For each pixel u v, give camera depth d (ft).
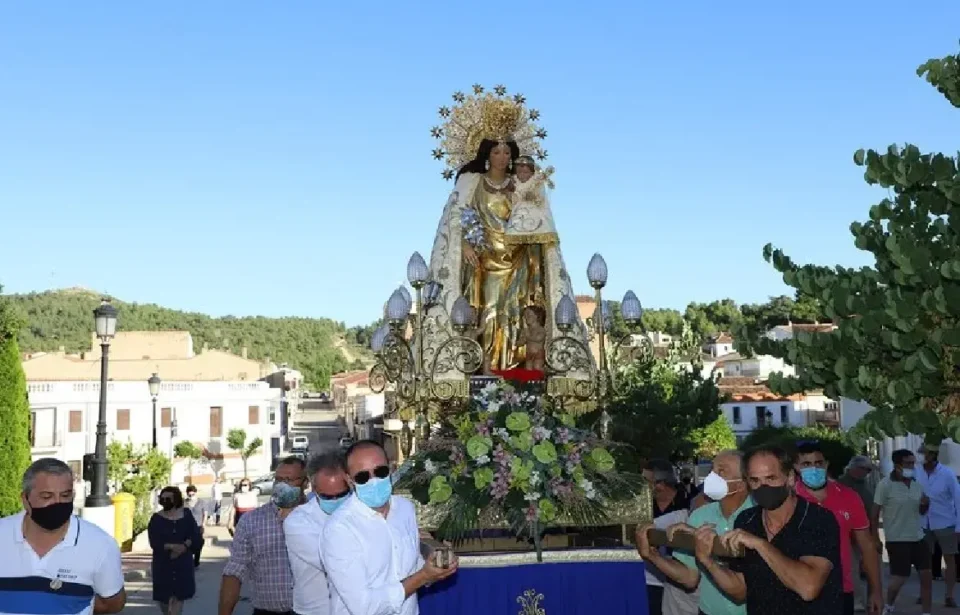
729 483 19.81
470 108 36.70
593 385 33.24
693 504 24.35
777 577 15.72
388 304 32.32
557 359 32.65
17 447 72.13
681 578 20.12
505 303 34.94
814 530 15.80
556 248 35.19
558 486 23.12
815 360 22.84
